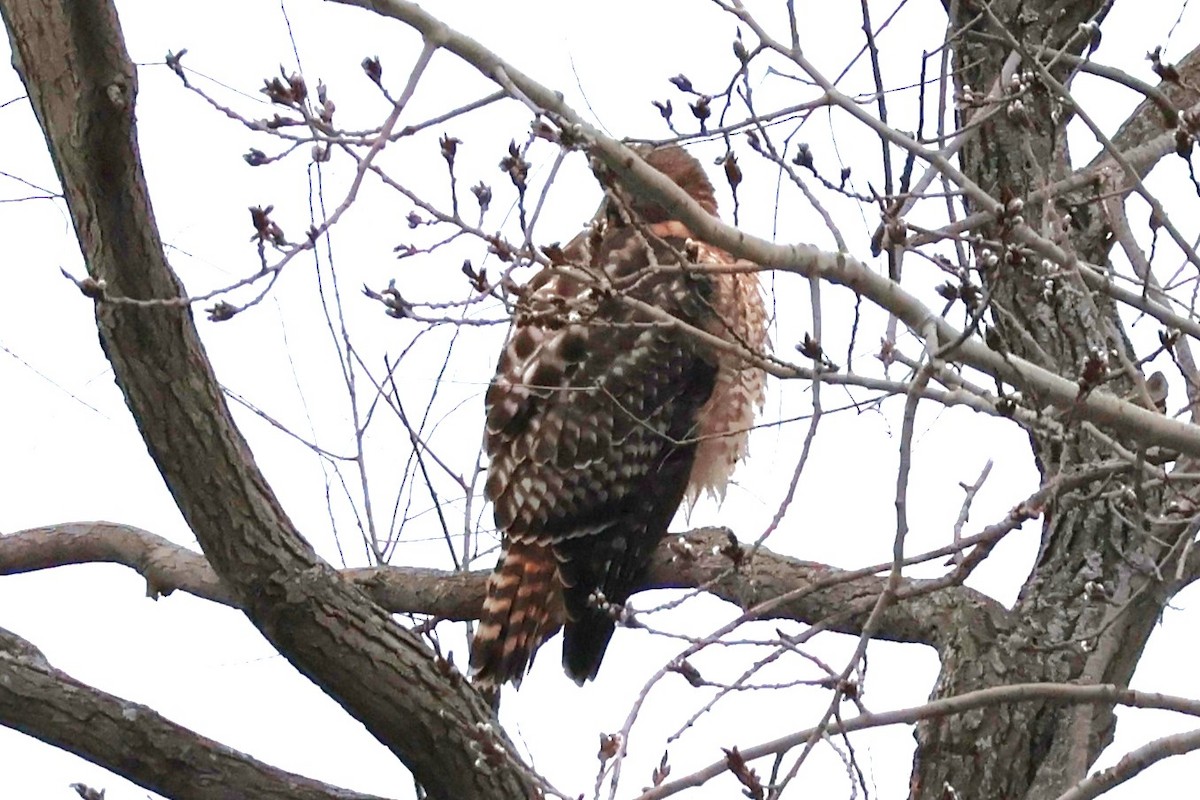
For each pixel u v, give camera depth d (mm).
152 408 7777
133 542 10922
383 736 8523
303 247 6555
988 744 9625
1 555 11070
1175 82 7609
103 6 6840
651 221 11727
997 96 9008
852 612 8188
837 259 7020
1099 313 8328
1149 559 9367
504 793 8578
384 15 6648
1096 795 6957
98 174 7195
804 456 6867
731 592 10422
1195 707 6977
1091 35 9148
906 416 6574
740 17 7574
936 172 8141
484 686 11219
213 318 6598
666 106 7867
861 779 6473
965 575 6980
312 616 8203
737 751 6305
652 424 11742
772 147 7301
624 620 6973
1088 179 8625
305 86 6887
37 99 7223
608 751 6582
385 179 6637
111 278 7465
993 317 9805
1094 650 9633
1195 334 7551
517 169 6910
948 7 10734
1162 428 7254
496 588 11391
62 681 8461
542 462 11688
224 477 7969
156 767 8477
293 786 8633
